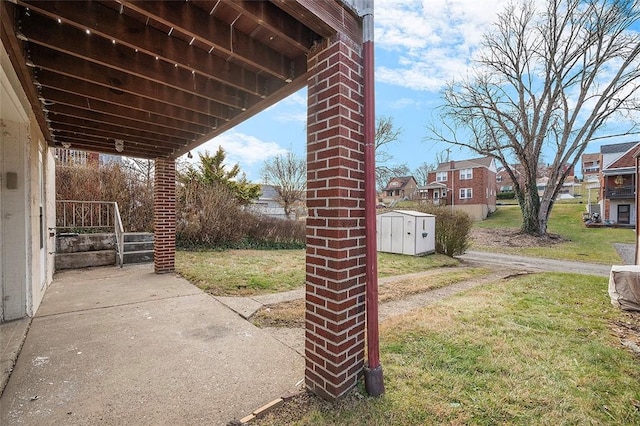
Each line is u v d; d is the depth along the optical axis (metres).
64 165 9.51
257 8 2.11
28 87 3.07
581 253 13.20
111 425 1.90
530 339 3.17
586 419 1.96
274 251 10.30
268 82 3.35
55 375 2.46
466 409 2.04
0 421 1.92
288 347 3.02
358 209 2.25
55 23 2.43
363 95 2.29
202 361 2.71
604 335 3.34
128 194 9.86
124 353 2.85
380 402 2.10
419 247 10.23
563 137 16.22
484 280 6.81
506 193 36.66
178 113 4.04
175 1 2.24
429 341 3.09
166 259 6.35
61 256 6.68
